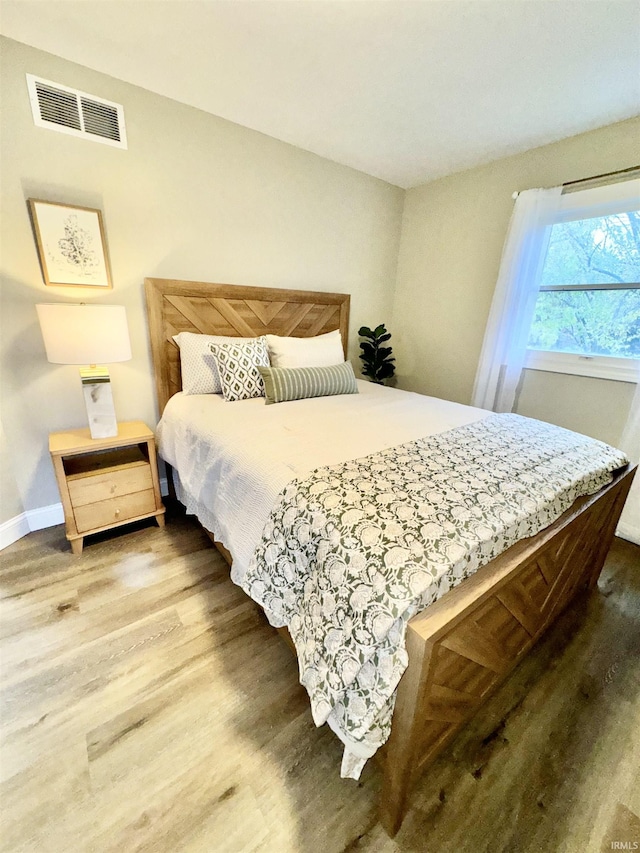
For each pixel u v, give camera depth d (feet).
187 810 3.11
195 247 7.35
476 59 5.21
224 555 5.66
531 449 4.96
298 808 3.17
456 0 4.23
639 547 7.02
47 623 4.87
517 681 4.41
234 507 4.52
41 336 6.18
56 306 5.27
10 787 3.22
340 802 3.22
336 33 4.81
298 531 3.44
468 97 6.11
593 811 3.22
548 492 3.83
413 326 11.03
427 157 8.43
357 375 11.35
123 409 7.30
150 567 5.99
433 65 5.37
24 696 3.97
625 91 5.77
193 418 6.13
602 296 7.32
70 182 5.89
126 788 3.24
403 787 2.90
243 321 8.23
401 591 2.59
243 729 3.75
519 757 3.61
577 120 6.68
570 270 7.72
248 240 8.01
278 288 8.72
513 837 3.04
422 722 2.88
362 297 10.59
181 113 6.58
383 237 10.49
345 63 5.40
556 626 5.22
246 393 7.02
